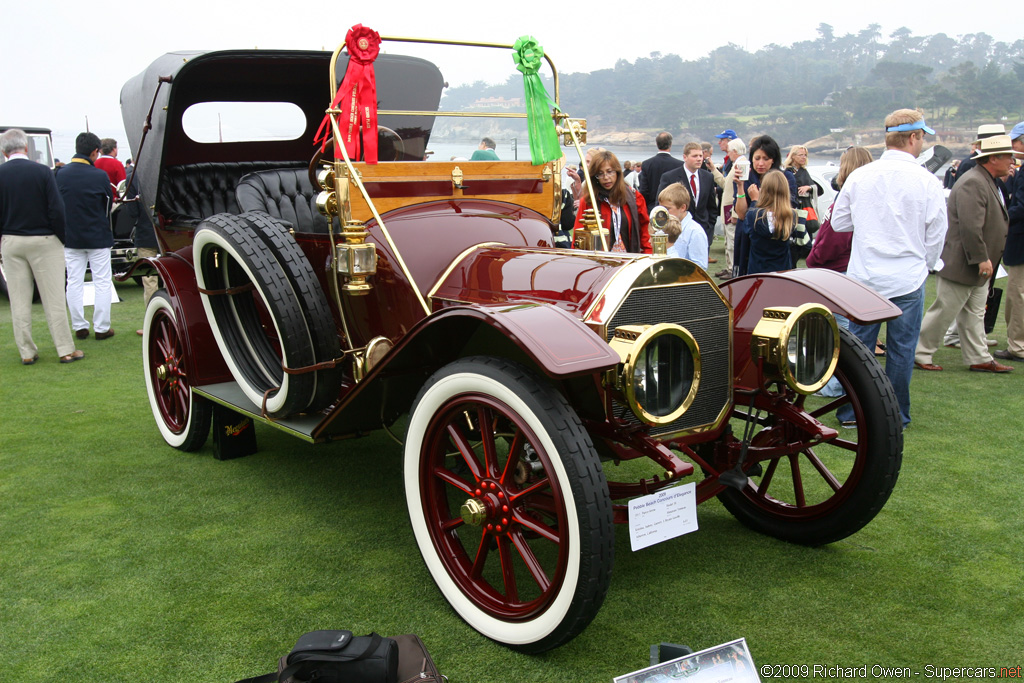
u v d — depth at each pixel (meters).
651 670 1.94
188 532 3.18
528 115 3.54
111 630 2.46
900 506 3.37
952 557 2.91
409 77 4.26
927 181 4.04
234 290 3.45
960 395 5.05
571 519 2.12
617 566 2.88
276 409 3.25
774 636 2.41
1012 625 2.46
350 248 2.91
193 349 3.84
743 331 2.97
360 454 4.14
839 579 2.76
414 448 2.58
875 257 4.15
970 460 3.90
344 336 3.48
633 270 2.45
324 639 2.03
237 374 3.53
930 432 4.33
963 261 5.40
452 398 2.44
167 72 4.11
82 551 3.01
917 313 4.22
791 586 2.71
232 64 4.23
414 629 2.48
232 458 4.05
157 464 3.98
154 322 4.22
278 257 3.12
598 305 2.41
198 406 3.95
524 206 3.56
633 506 2.31
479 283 2.85
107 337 6.98
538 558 2.94
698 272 2.58
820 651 2.33
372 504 3.46
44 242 5.90
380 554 2.98
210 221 3.32
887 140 4.19
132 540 3.10
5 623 2.51
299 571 2.85
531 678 2.22
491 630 2.39
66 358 6.12
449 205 3.30
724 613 2.54
